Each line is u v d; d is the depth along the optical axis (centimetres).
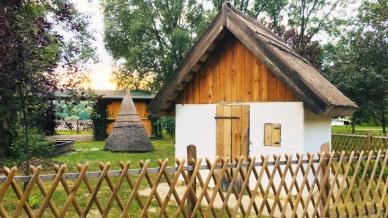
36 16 938
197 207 497
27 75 792
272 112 972
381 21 1941
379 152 674
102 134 3181
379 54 1888
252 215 762
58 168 394
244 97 1023
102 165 427
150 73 3291
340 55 1997
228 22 986
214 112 1082
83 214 412
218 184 515
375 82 1809
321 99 845
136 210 789
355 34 2009
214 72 1084
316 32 3303
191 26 3206
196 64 1076
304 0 3291
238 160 528
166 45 3222
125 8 3133
